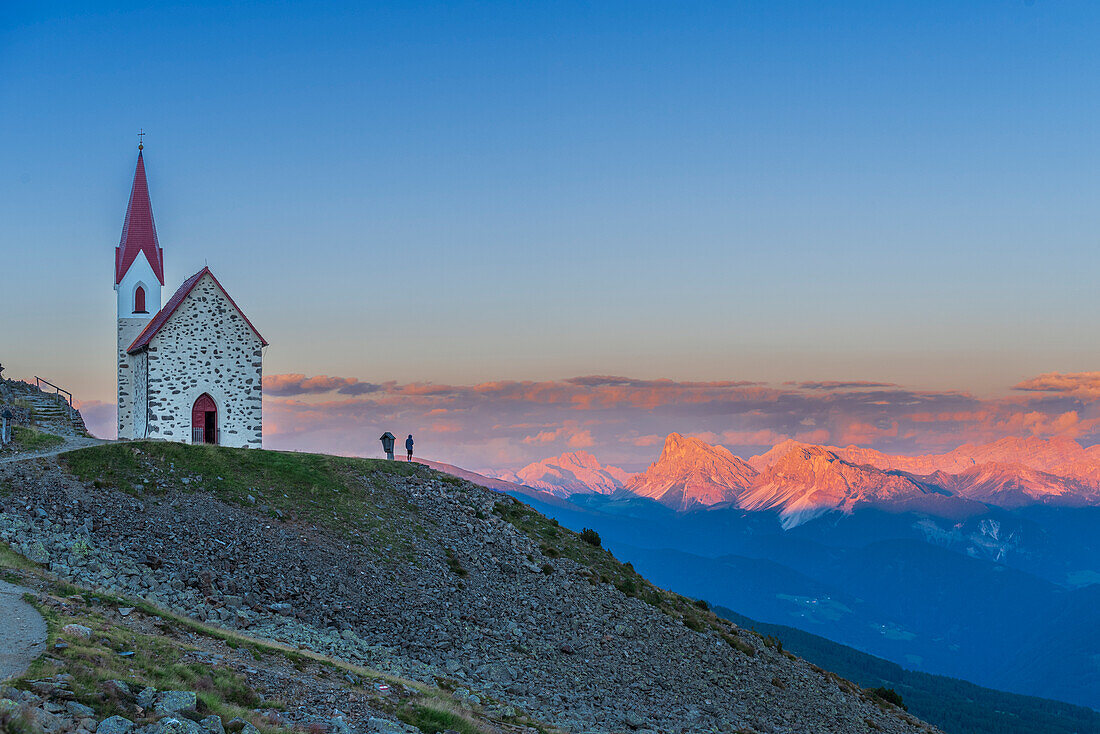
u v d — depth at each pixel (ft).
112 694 73.82
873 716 205.16
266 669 99.25
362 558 169.27
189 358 231.71
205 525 156.46
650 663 177.68
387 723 90.43
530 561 200.85
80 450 167.73
